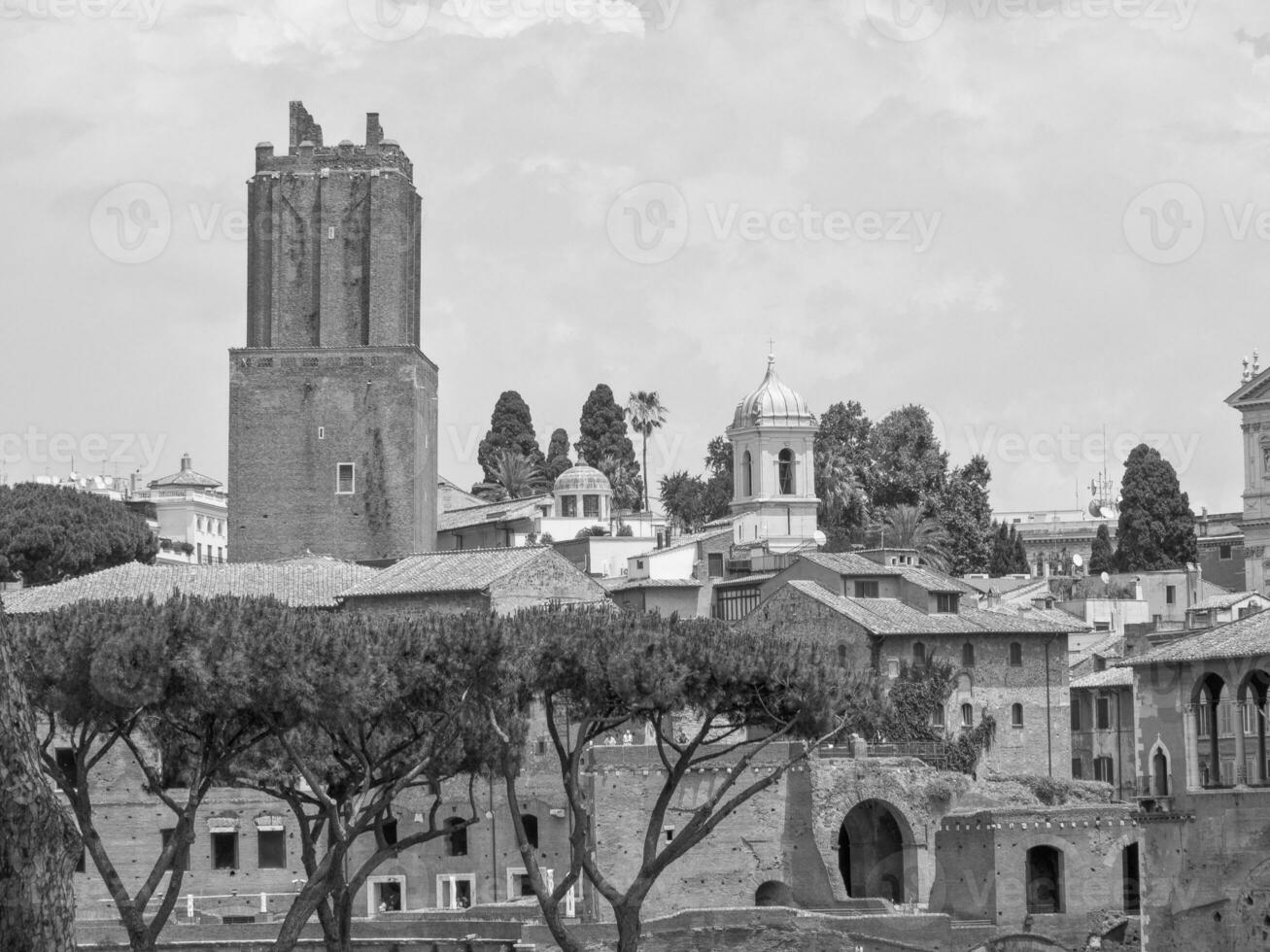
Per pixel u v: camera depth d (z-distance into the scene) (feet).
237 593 498.28
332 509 569.23
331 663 307.99
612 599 502.79
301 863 462.60
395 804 462.60
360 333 574.56
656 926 405.39
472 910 423.64
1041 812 444.96
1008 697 504.02
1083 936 442.91
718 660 328.90
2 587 571.69
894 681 495.41
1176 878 440.04
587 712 331.77
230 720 318.45
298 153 579.89
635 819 446.19
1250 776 477.77
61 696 305.32
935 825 462.60
